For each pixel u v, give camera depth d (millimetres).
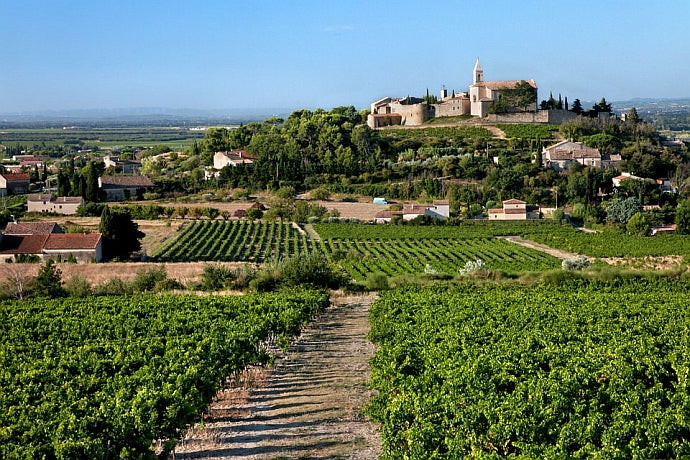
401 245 92188
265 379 33594
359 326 48406
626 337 35062
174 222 103562
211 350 31094
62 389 25641
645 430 21859
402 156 139250
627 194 114125
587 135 146375
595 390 25656
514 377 26172
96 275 68062
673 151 143375
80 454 19734
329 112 181375
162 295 54312
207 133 175500
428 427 21312
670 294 53594
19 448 19500
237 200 123625
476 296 51438
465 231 98875
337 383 32875
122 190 125000
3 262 74688
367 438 25016
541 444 21172
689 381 25453
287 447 24062
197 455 23266
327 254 83438
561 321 39531
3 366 30281
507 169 123125
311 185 129500
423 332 35750
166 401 23875
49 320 41344
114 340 35656
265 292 58469
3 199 120125
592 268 68938
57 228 86688
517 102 159000
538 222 103625
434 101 180750
